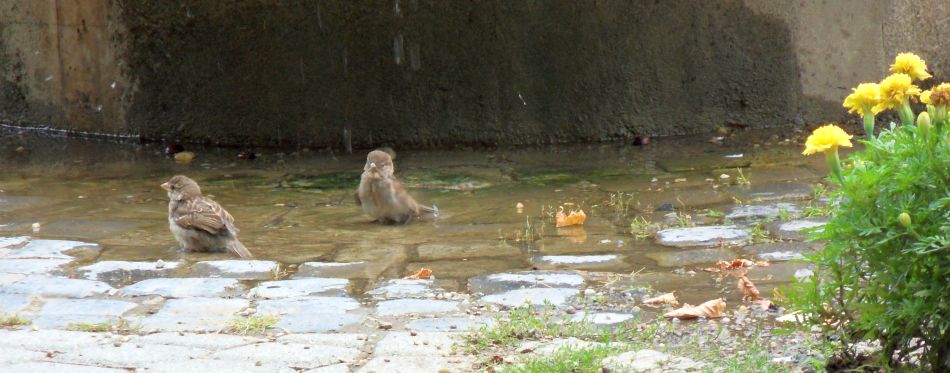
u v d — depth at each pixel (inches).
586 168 523.5
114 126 631.2
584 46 586.2
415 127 594.2
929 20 601.3
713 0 586.2
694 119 601.0
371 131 597.0
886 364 215.6
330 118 598.5
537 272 333.1
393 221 419.8
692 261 345.4
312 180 513.7
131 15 607.2
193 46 603.8
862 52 597.3
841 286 216.5
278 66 596.7
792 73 598.9
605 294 307.1
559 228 401.1
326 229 410.9
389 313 290.7
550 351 250.8
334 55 589.3
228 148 604.1
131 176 526.3
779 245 360.2
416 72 587.5
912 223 201.9
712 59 594.6
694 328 270.1
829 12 592.4
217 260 358.9
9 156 579.5
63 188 495.8
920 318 205.3
